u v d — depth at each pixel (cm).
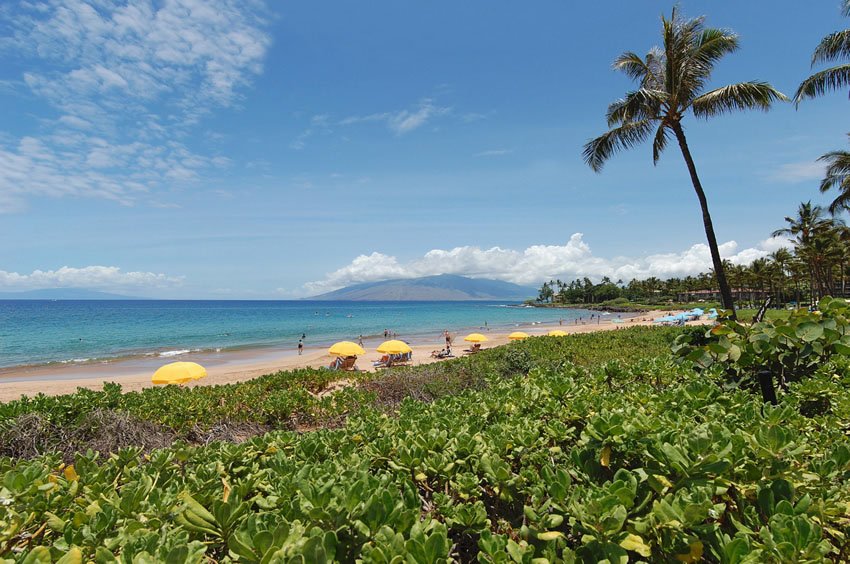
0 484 232
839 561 167
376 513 159
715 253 1565
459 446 236
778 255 6256
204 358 3164
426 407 407
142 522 178
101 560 142
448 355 2977
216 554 172
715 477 167
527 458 231
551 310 14212
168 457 259
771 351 349
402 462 232
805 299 7425
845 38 1647
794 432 214
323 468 214
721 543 145
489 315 10612
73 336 4747
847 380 354
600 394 333
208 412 799
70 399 698
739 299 8838
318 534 143
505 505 218
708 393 295
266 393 951
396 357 2653
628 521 160
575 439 256
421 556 142
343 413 837
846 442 227
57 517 193
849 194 2828
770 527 149
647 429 190
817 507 162
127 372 2556
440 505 202
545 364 1105
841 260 4859
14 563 146
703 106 1568
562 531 181
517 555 150
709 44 1541
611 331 1945
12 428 581
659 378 449
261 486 222
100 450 605
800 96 1795
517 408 336
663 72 1681
